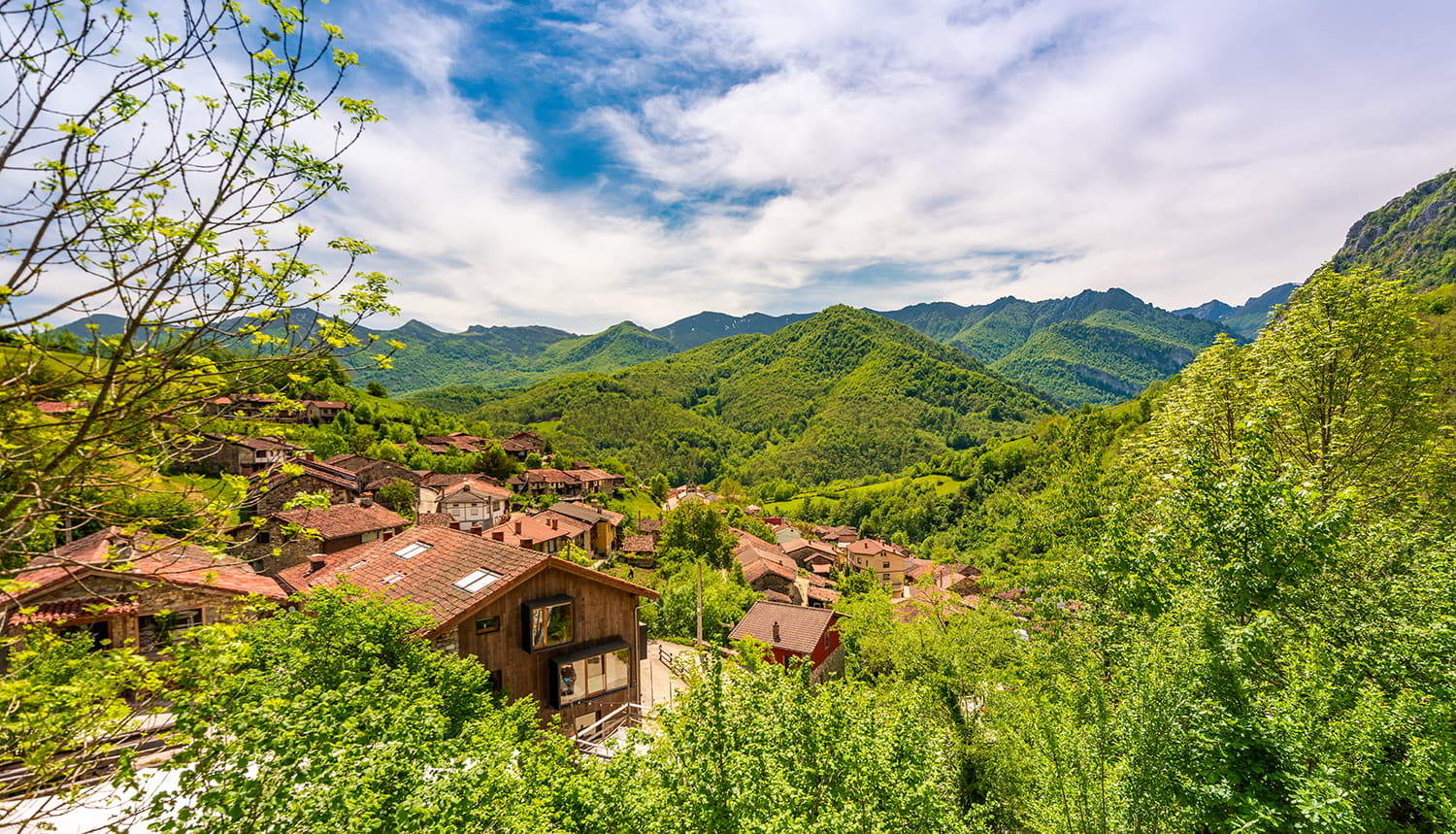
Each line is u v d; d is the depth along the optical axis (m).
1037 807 11.13
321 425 81.19
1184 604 9.93
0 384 4.61
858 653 33.81
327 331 5.66
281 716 6.96
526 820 7.34
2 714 5.71
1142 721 8.90
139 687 6.38
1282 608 9.47
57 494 4.92
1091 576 11.95
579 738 16.67
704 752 9.30
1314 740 7.91
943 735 11.74
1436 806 7.41
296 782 6.47
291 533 6.69
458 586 17.38
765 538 99.88
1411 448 16.38
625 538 74.94
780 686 11.41
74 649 6.67
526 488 88.50
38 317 4.46
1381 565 11.03
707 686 10.52
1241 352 19.48
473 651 16.36
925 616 21.55
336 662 11.55
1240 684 8.73
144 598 16.30
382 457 74.19
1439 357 19.94
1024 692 13.67
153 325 4.82
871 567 84.75
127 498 5.51
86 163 4.54
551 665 17.70
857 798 9.30
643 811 8.05
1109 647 10.70
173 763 6.41
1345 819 6.81
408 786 7.25
